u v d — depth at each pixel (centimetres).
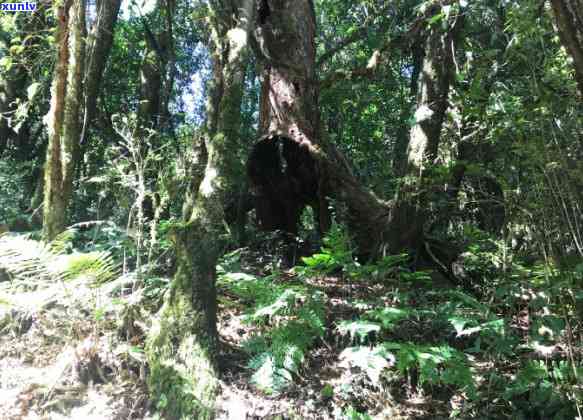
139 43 1149
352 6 979
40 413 371
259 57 629
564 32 354
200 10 616
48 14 595
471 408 394
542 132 375
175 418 358
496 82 511
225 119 438
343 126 960
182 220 466
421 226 594
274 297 445
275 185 650
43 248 402
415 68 923
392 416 387
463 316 449
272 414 369
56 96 521
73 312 420
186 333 384
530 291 451
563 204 359
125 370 402
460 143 591
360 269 506
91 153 916
